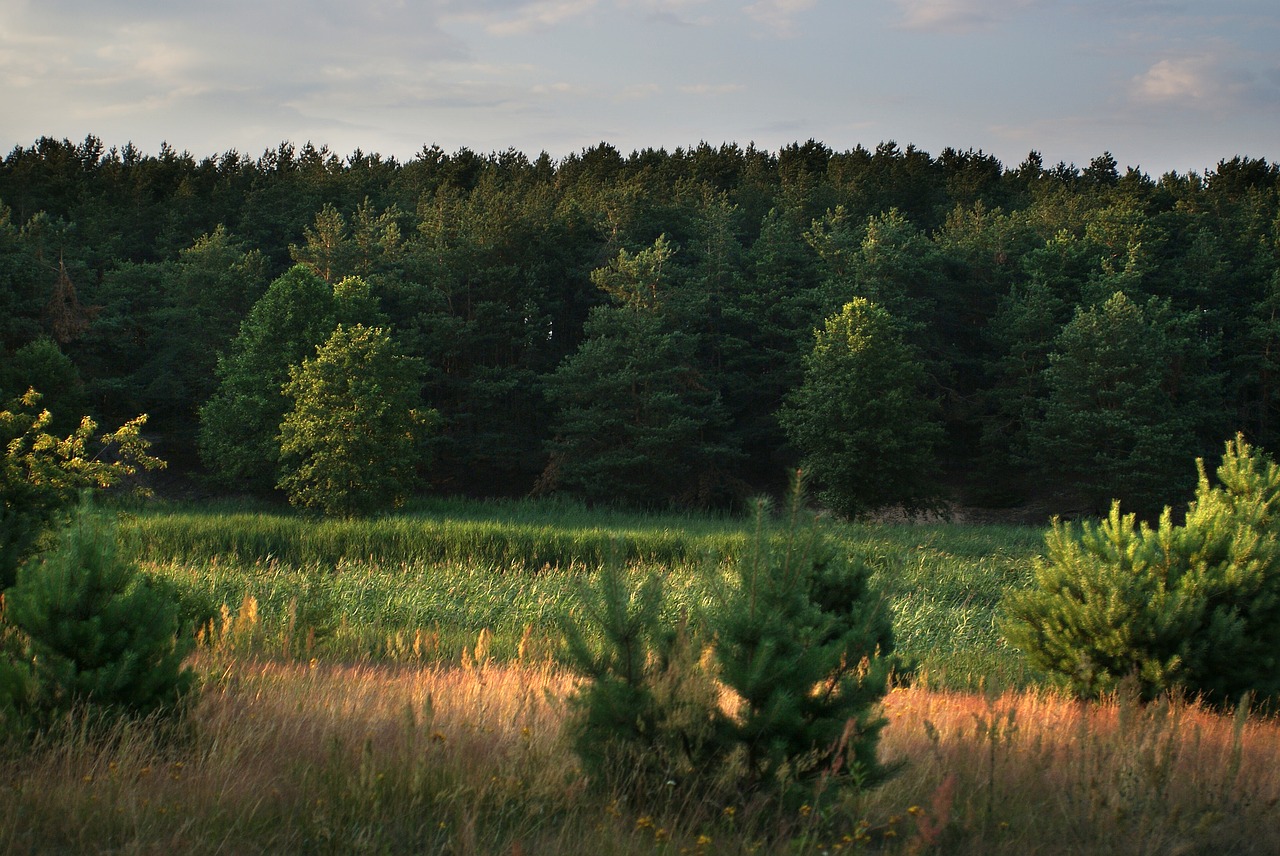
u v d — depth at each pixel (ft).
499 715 27.14
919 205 322.75
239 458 153.58
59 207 298.35
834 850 17.75
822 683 20.95
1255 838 19.90
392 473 133.28
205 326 196.95
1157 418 168.14
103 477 68.49
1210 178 313.73
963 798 21.25
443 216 224.33
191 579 69.26
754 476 208.74
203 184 352.90
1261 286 205.05
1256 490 43.83
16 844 16.35
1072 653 37.91
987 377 226.17
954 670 52.29
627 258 189.57
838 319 153.17
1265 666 35.96
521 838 17.85
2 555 36.81
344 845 17.12
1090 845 18.83
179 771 19.86
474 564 87.66
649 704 20.39
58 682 22.48
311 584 57.88
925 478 153.69
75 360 189.16
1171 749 22.89
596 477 175.32
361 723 25.02
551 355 215.92
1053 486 194.80
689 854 17.40
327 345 133.18
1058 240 212.02
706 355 214.69
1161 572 39.06
